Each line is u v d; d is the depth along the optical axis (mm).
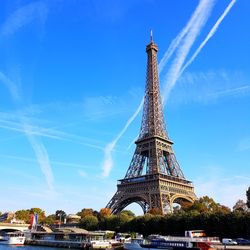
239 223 173750
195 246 132500
